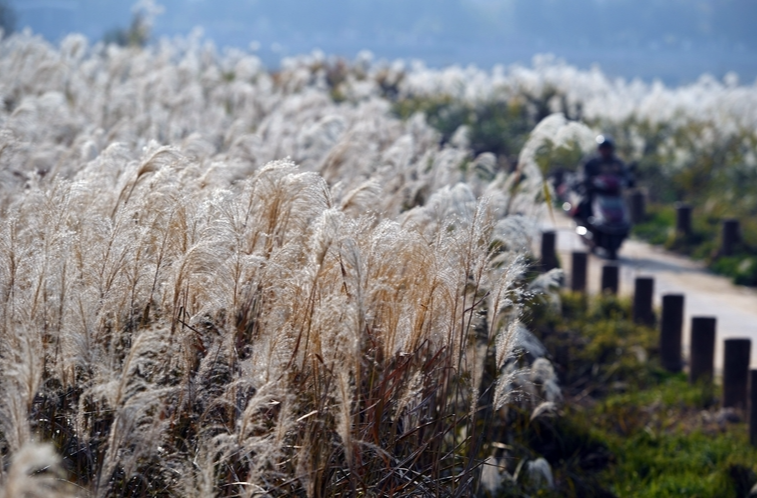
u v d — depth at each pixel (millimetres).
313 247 5273
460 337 5883
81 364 4980
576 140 10484
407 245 5742
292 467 5258
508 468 8016
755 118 37375
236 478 4984
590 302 15539
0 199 7391
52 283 4996
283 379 5090
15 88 15789
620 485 9078
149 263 5555
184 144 10125
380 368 5750
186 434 5258
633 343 13438
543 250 15875
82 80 18656
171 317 5363
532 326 11953
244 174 10055
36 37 23375
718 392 11977
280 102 21641
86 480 4848
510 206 10164
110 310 5238
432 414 6051
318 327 5141
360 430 5387
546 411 9078
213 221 5566
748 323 16250
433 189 10555
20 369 4305
